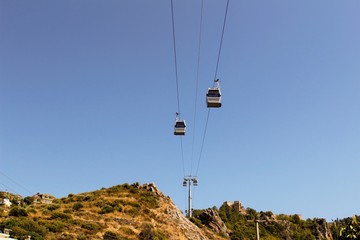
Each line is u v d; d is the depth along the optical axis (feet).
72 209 302.45
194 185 341.82
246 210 520.83
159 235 276.21
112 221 285.84
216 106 72.90
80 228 251.39
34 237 199.82
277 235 418.51
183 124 93.61
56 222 246.06
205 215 397.60
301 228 465.88
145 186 385.09
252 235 396.57
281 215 511.81
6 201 294.66
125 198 345.31
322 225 473.67
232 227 416.87
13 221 214.48
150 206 342.23
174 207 357.61
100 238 238.07
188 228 330.13
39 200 358.02
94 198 341.62
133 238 256.93
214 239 343.67
